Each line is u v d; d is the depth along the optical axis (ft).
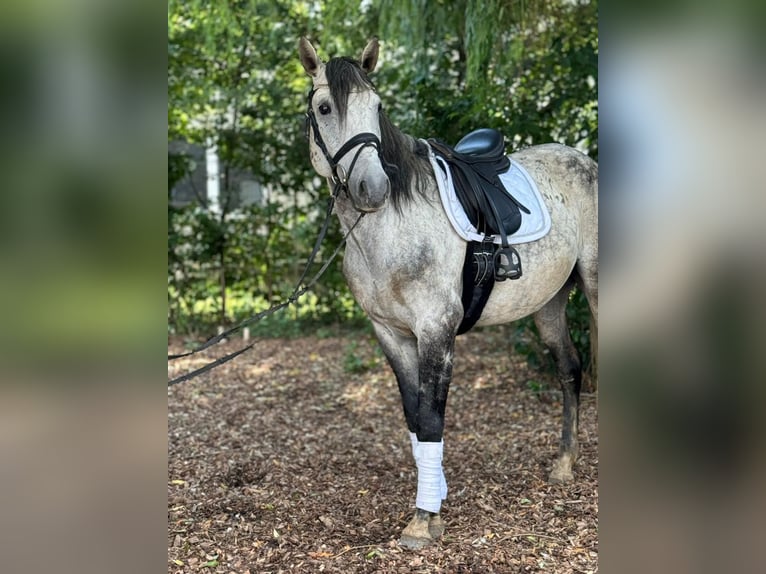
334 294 23.79
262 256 23.59
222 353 20.68
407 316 8.43
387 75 20.52
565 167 10.23
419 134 16.10
